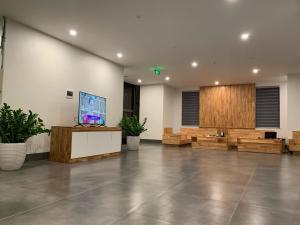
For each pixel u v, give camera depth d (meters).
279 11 4.38
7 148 4.42
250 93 11.32
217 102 12.04
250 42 6.02
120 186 3.54
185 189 3.47
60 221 2.24
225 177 4.38
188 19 4.84
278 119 10.84
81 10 4.57
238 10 4.40
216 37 5.76
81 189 3.33
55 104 6.02
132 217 2.38
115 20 4.98
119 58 7.72
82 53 6.86
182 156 7.32
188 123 12.92
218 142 10.16
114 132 7.04
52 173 4.34
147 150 8.79
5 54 4.95
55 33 5.74
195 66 8.52
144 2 4.21
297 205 2.86
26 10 4.61
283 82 10.77
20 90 5.21
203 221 2.32
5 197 2.92
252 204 2.87
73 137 5.55
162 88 12.09
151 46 6.52
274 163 6.32
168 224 2.23
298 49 6.45
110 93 8.00
